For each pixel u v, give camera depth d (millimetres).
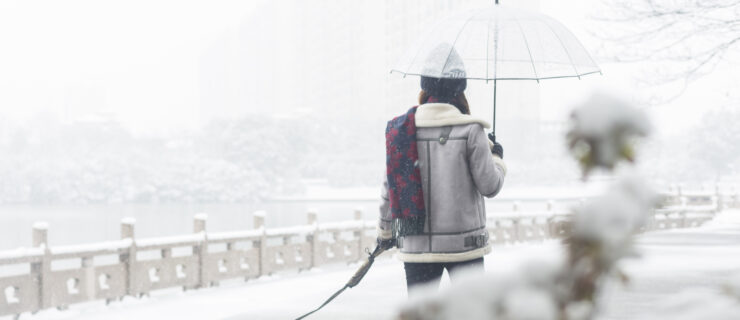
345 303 6602
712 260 8453
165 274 12844
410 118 3420
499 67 4551
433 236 3373
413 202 3369
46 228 11023
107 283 11867
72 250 11305
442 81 3516
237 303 10805
